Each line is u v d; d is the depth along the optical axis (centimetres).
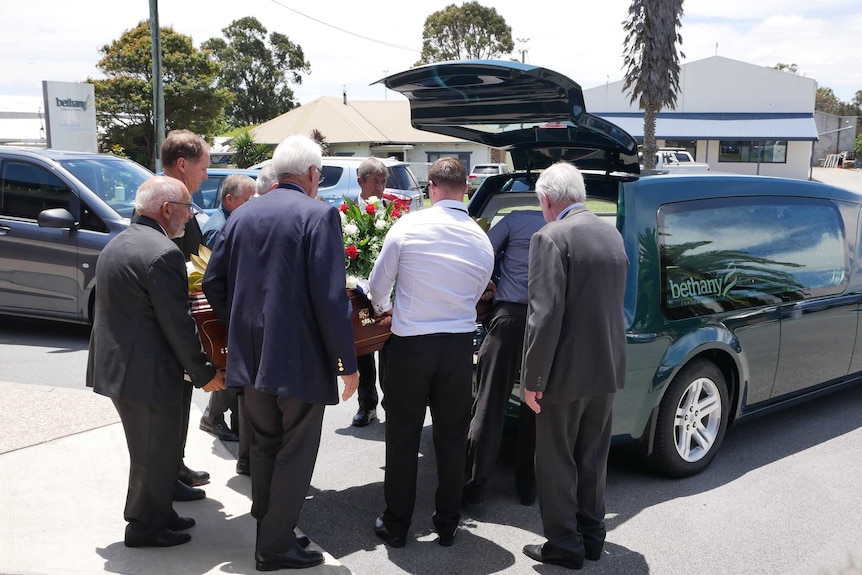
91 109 2181
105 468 412
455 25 6228
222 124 4841
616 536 369
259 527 323
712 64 4256
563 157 483
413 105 480
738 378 454
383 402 359
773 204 480
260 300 296
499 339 390
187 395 383
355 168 1333
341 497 415
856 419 543
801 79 4206
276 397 310
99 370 310
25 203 714
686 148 4359
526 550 351
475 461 397
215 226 445
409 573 335
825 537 367
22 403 517
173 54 3788
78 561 318
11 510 362
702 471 447
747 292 450
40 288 709
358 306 358
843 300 509
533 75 382
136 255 303
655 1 1781
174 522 351
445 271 339
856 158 6888
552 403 323
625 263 332
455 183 350
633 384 397
